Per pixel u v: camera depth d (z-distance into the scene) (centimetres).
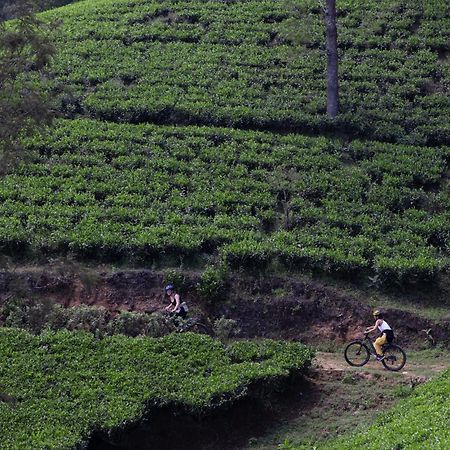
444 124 3653
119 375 2372
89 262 3011
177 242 2995
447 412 1931
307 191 3266
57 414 2225
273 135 3644
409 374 2439
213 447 2281
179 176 3375
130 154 3519
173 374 2378
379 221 3127
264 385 2358
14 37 1919
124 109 3844
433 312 2816
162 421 2300
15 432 2161
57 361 2447
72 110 3891
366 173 3381
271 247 2967
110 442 2206
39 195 3247
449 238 3069
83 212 3173
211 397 2278
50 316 2580
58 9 5353
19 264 3008
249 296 2875
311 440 2244
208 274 2888
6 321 2703
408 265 2872
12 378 2367
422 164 3412
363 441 1994
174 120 3797
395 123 3697
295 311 2822
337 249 2969
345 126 3666
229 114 3753
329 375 2472
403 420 2005
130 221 3141
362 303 2836
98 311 2745
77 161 3469
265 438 2297
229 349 2512
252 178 3366
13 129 1914
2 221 3106
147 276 2919
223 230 3070
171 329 2675
